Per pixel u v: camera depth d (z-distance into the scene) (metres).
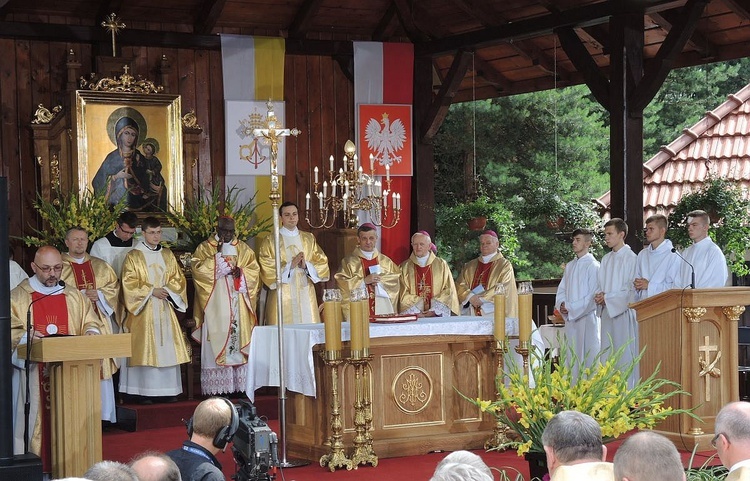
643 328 7.62
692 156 15.19
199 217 11.34
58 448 6.11
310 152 12.79
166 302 10.33
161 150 11.64
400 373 7.73
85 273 9.78
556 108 19.06
